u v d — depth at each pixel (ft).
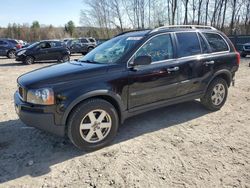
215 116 18.38
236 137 14.98
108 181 11.03
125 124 16.99
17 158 12.98
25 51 57.11
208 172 11.52
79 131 13.00
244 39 82.64
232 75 19.77
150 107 15.66
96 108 13.26
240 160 12.48
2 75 39.27
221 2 125.08
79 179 11.23
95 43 89.56
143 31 16.63
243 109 19.90
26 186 10.82
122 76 14.06
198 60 17.33
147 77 14.97
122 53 14.92
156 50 15.65
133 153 13.29
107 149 13.76
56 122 12.60
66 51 61.52
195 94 17.78
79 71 13.42
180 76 16.49
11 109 20.47
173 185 10.66
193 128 16.30
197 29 18.16
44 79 12.85
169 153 13.20
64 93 12.53
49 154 13.35
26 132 15.99
